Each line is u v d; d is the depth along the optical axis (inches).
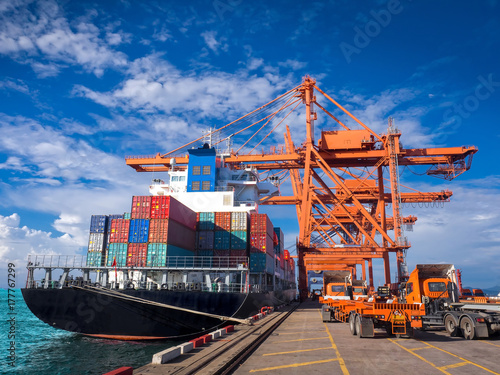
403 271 1953.7
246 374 381.7
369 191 2726.4
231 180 2039.9
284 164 2320.4
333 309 941.2
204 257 1414.9
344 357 467.2
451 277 746.2
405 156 2118.6
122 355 888.9
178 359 426.9
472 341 606.5
